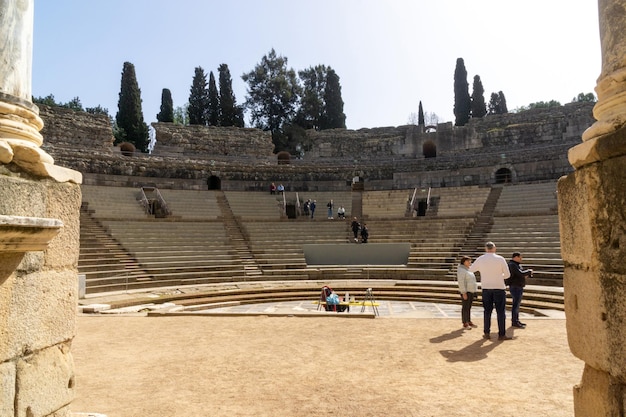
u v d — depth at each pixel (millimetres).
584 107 39750
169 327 10773
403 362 7367
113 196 31094
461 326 10500
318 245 26750
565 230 3920
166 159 38188
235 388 6117
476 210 31141
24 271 3670
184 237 26156
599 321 3305
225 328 10586
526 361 7324
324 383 6297
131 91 51938
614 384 3148
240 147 45594
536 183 32656
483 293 9180
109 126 39750
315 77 64375
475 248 24250
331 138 47719
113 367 7215
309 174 39844
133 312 14234
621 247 3025
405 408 5301
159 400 5660
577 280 3686
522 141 41750
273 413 5203
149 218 28016
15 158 3807
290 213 37375
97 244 22875
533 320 11156
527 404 5391
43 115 36500
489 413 5121
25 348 3654
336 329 10305
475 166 37438
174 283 20938
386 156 46406
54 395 3975
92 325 11109
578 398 3703
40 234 3471
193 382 6398
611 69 3463
